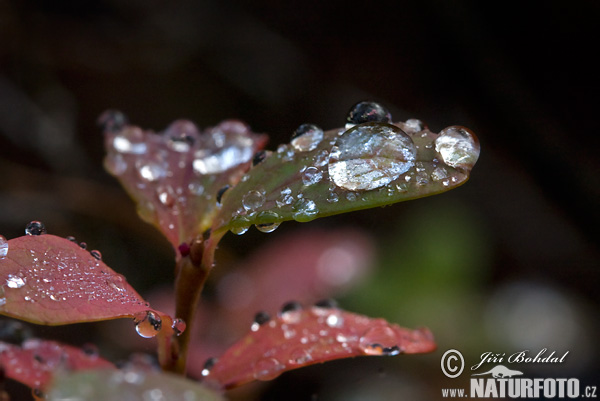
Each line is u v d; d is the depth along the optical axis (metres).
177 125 0.15
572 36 0.33
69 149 0.33
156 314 0.12
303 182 0.12
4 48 0.32
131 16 0.35
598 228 0.31
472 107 0.34
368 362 0.27
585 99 0.34
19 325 0.13
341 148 0.13
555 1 0.32
